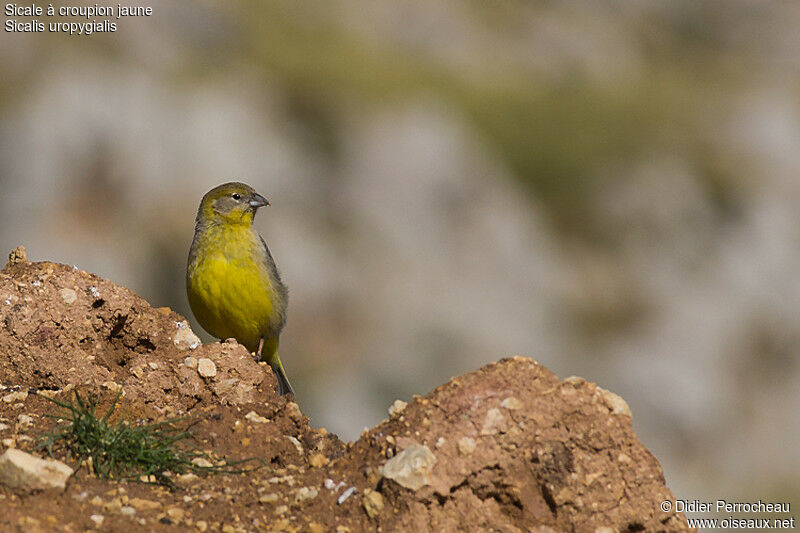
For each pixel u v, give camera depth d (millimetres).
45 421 5453
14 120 29312
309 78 34500
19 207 28797
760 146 39125
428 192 33094
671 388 31672
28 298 6121
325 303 29953
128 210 29484
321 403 28422
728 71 45281
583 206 35219
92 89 30156
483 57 40500
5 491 4551
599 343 32531
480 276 32438
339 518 4773
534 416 5035
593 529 4895
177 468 5156
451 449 4906
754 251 35188
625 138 37625
